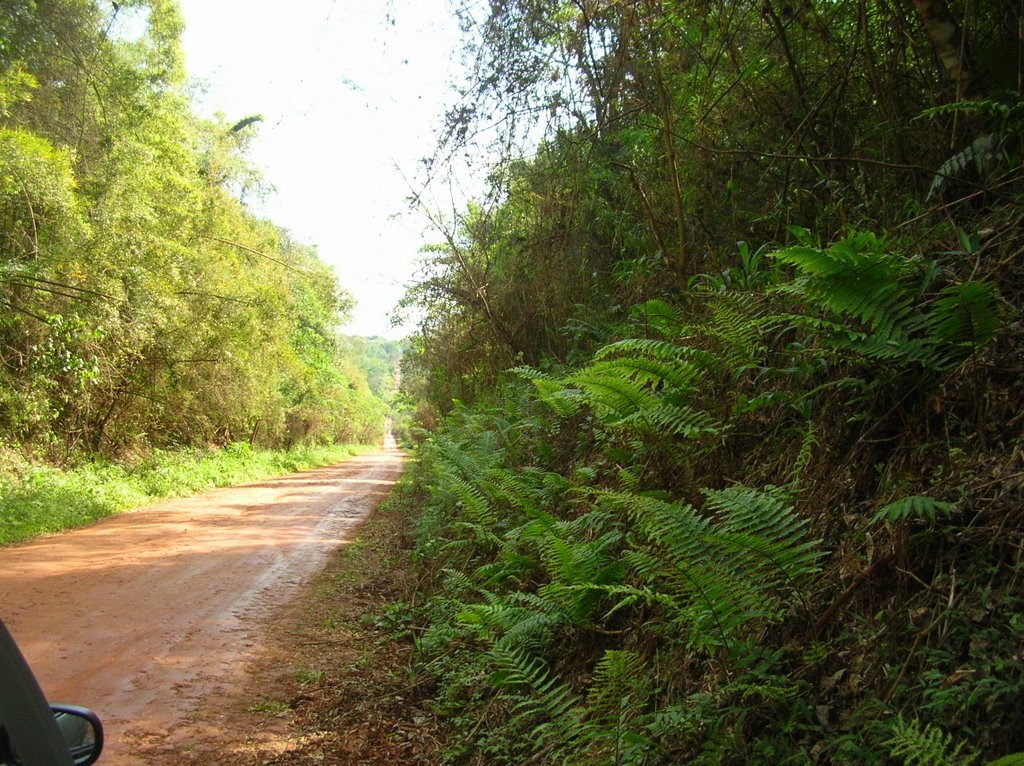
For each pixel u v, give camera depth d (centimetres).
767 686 302
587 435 779
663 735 338
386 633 692
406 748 456
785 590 351
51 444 1662
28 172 1327
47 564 900
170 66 1686
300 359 3734
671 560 375
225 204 2248
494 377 1520
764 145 716
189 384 2209
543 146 1005
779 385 496
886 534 334
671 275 814
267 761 419
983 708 241
